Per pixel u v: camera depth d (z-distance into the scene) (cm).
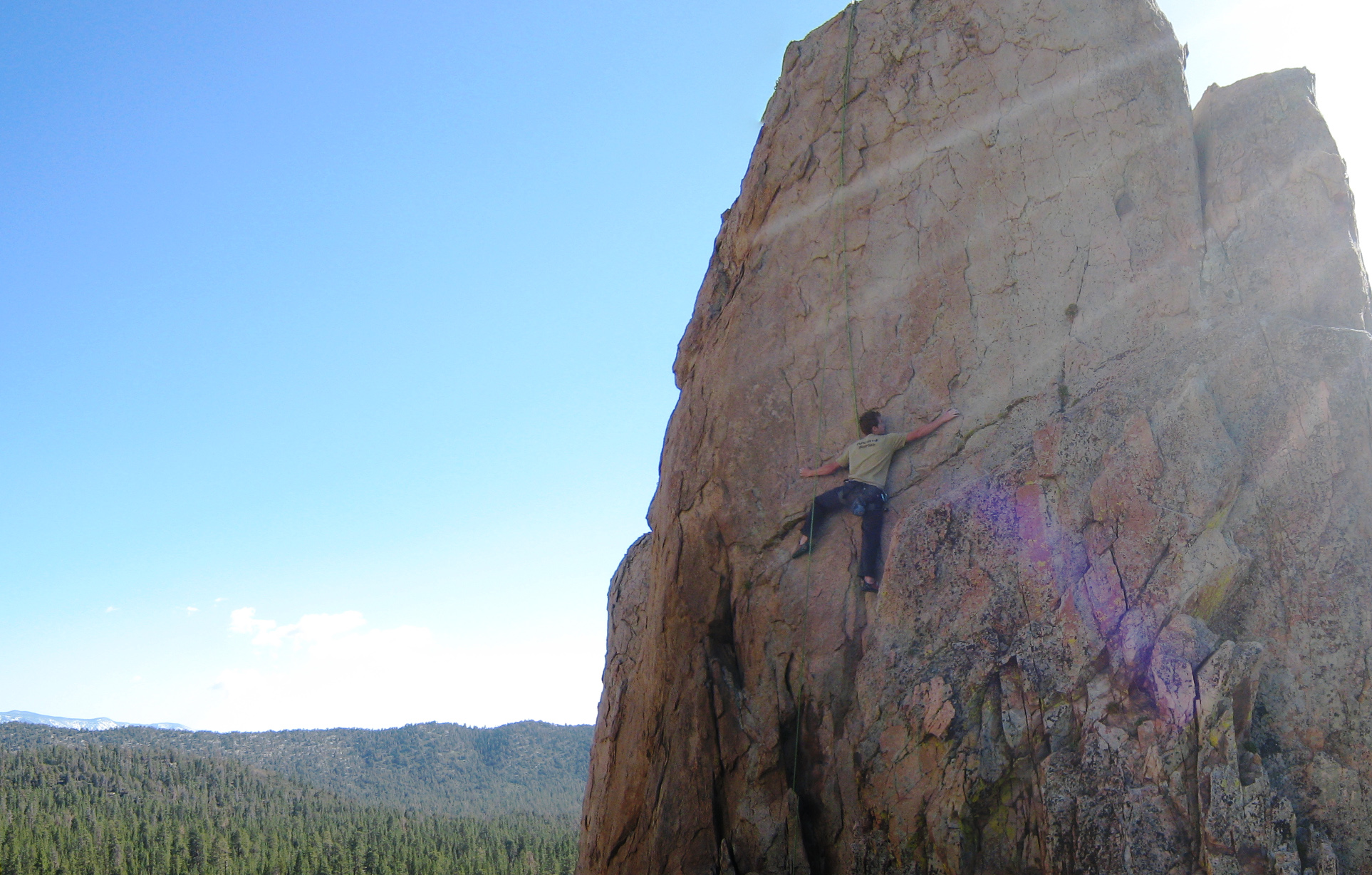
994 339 1020
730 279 1227
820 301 1097
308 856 12550
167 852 12150
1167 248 1001
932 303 1052
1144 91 1056
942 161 1095
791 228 1139
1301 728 762
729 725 955
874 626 930
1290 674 781
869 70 1155
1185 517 820
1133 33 1077
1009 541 895
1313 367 859
